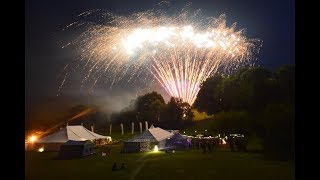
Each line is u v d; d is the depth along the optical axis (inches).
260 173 1262.3
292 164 1496.1
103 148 2471.7
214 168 1417.3
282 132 1683.1
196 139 2421.3
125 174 1333.7
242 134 2281.0
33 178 1304.1
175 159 1781.5
